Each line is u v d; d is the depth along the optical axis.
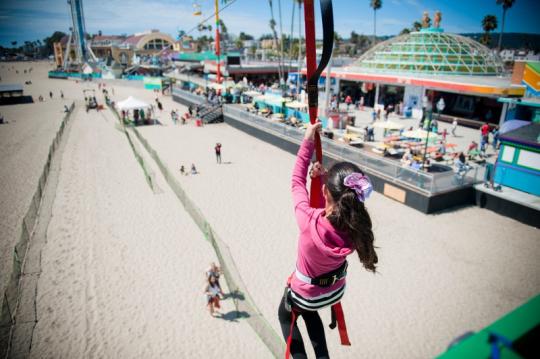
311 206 1.68
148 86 73.12
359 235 1.39
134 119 39.50
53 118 44.44
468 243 14.09
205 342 10.02
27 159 27.75
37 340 10.29
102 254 14.38
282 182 21.78
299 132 26.83
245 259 13.77
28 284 12.70
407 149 22.20
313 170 1.65
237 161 25.81
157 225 16.59
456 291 11.54
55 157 27.59
